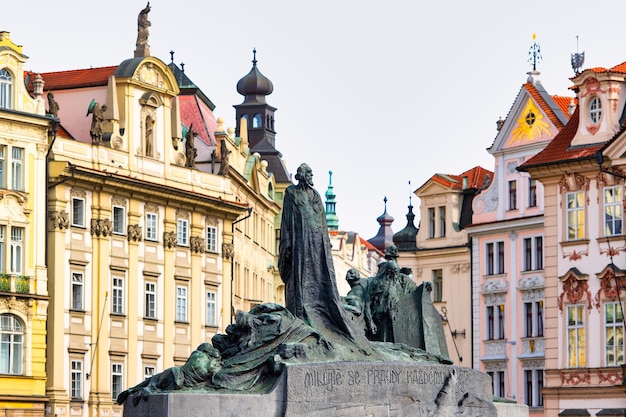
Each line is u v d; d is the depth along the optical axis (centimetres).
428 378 4144
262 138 12912
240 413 3862
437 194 10144
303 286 4197
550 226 8375
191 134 9600
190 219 9419
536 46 9625
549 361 8312
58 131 8925
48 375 8312
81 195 8594
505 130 9619
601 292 8081
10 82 8300
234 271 10119
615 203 8088
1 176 8200
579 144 8319
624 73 8262
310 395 3925
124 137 8988
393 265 4488
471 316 9769
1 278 8106
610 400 7981
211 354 4012
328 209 17000
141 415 3912
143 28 9444
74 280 8519
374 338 4469
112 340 8719
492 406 4288
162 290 9144
